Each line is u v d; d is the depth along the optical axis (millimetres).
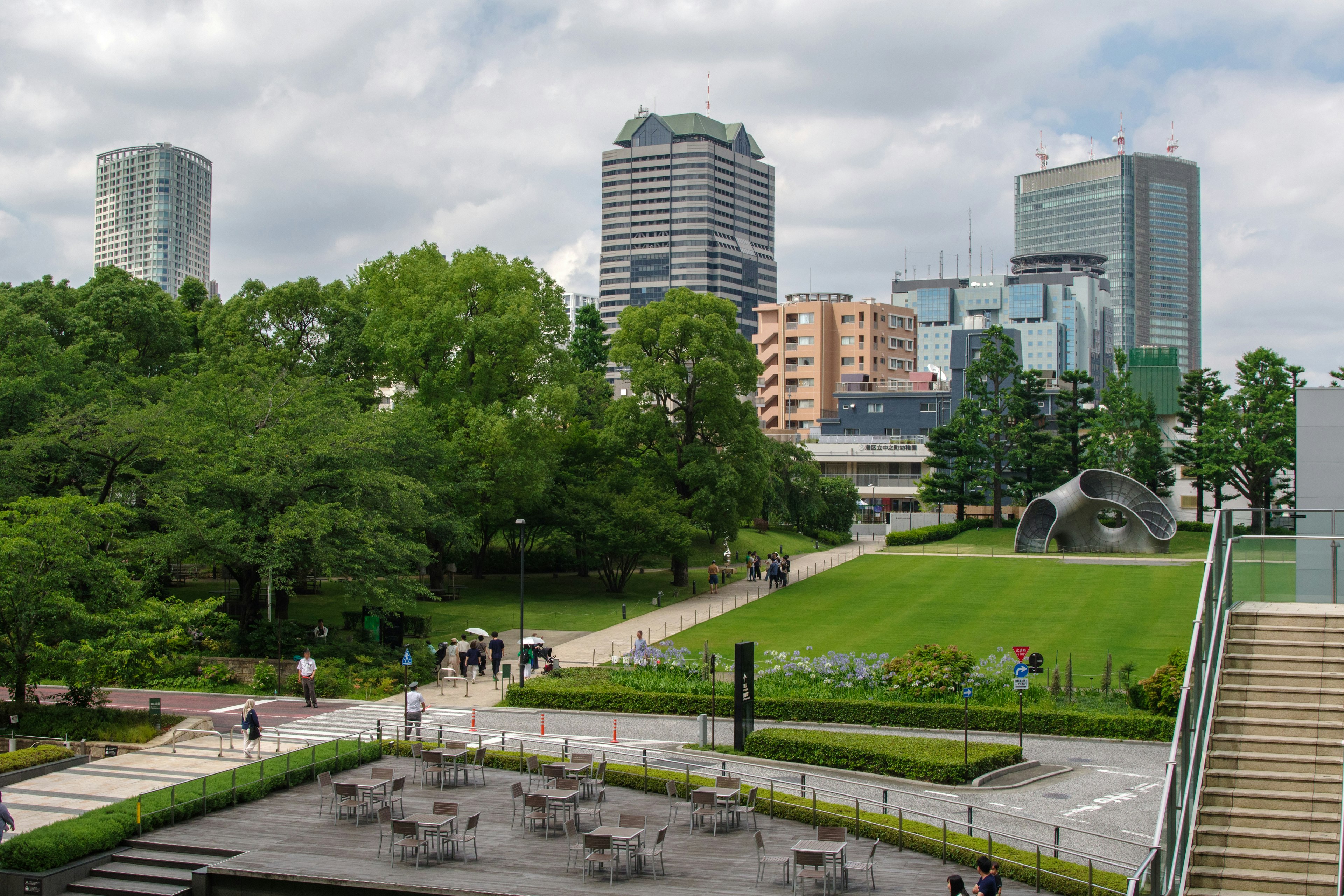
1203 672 16828
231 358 60375
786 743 30875
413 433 55188
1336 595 18828
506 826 24172
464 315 63562
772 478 95250
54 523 31938
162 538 42375
